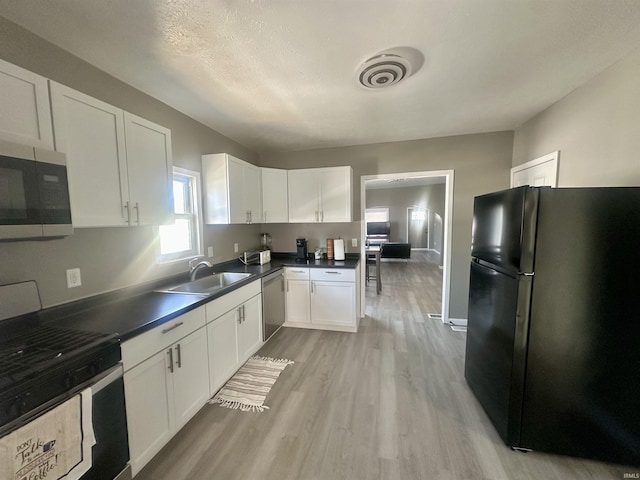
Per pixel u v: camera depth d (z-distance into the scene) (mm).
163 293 2059
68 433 1004
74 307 1596
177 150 2434
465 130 3115
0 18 1293
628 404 1417
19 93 1125
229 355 2248
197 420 1849
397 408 1945
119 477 1242
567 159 2217
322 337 3133
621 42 1550
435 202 10125
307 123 2797
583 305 1430
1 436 828
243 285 2461
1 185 1036
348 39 1506
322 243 3887
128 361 1314
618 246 1375
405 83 2008
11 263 1332
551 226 1424
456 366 2504
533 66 1801
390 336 3162
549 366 1488
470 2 1256
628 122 1678
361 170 3631
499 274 1681
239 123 2762
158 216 1886
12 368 954
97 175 1469
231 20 1344
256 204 3314
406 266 7891
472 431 1729
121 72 1802
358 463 1505
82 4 1219
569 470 1454
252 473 1454
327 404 1994
